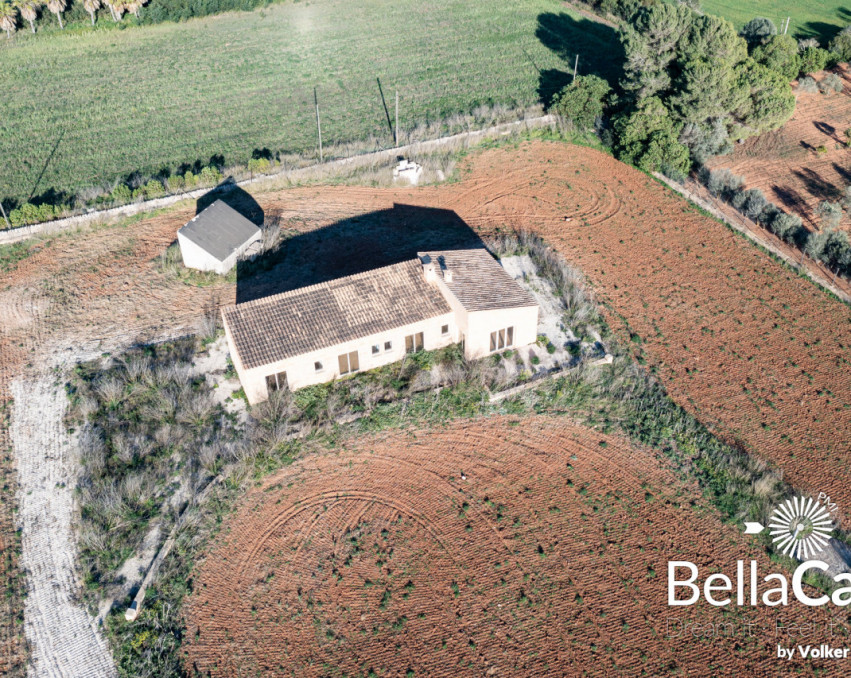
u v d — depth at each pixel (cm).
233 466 3681
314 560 3397
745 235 5400
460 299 4138
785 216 5312
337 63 8012
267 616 3194
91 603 3206
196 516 3519
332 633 3139
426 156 6153
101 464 3706
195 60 8138
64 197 5722
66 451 3825
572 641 3120
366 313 4153
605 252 5234
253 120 6869
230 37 8725
